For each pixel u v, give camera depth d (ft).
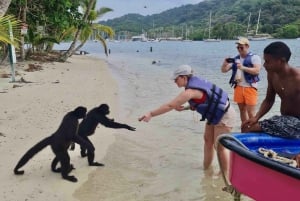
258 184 7.36
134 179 10.93
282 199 6.87
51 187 10.09
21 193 9.68
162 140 14.75
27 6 40.86
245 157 7.40
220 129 10.92
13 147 12.74
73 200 9.47
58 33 60.90
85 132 11.84
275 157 7.72
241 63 14.25
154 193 10.07
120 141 14.38
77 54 89.25
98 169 11.53
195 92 10.56
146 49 133.18
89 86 28.25
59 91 24.85
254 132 9.26
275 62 8.62
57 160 11.00
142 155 12.96
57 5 41.34
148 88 28.53
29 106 19.39
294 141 8.86
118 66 52.03
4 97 21.70
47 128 15.15
